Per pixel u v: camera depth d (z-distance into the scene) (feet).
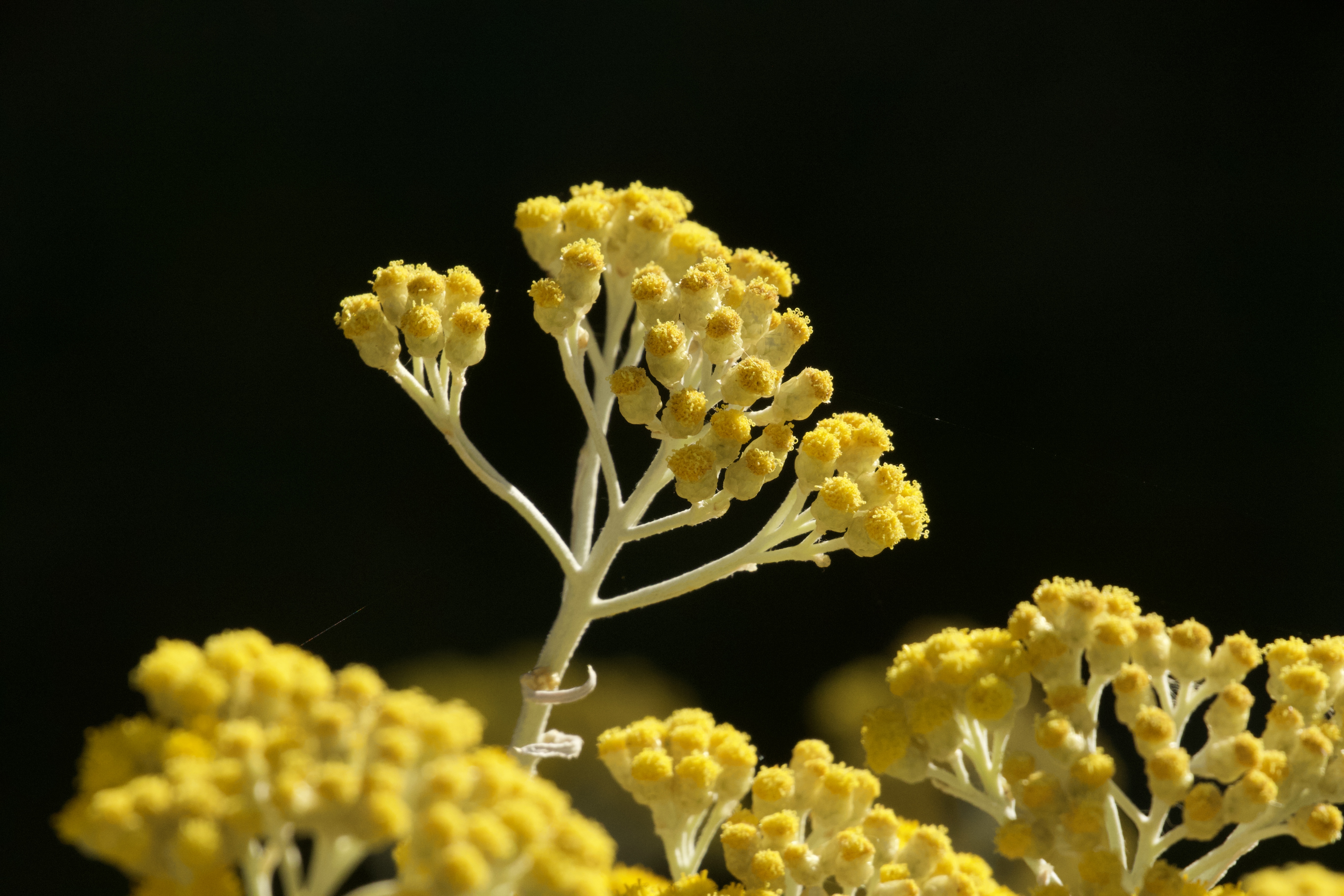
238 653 1.21
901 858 1.27
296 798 1.19
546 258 1.32
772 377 1.28
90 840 1.20
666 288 1.29
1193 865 1.26
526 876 1.20
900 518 1.28
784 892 1.27
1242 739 1.25
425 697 1.22
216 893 1.19
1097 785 1.25
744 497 1.28
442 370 1.32
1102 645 1.26
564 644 1.29
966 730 1.27
